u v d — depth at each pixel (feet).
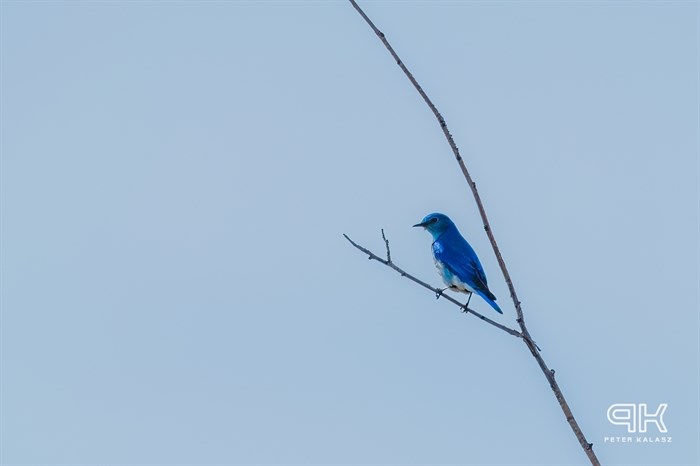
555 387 35.14
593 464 33.01
